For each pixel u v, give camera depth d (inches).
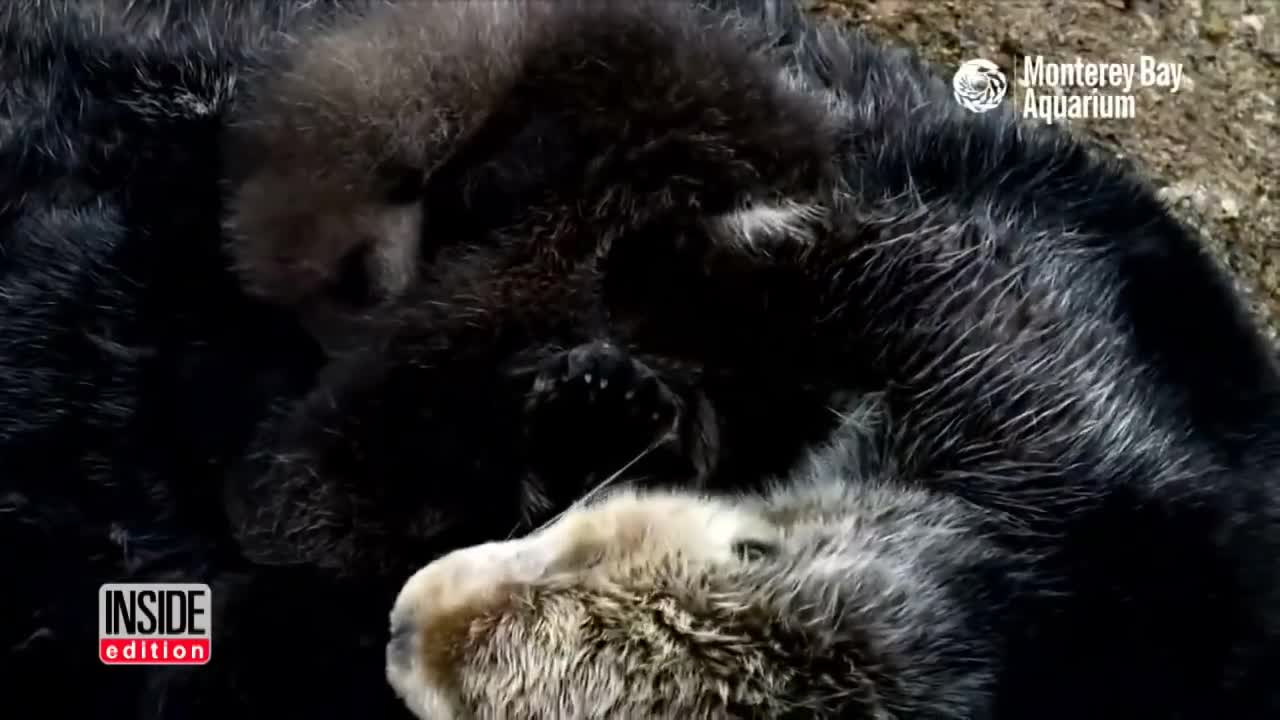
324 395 31.9
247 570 31.7
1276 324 40.9
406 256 33.2
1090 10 44.1
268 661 31.5
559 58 32.8
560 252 32.4
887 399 31.9
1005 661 29.7
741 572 29.1
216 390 32.7
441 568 29.7
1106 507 30.8
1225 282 35.7
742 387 32.2
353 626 31.4
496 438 31.5
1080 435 31.3
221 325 33.1
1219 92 43.3
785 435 32.2
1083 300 32.9
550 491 31.6
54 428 32.4
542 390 31.3
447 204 33.4
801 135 33.2
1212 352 33.8
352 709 31.3
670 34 33.1
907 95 36.5
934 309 32.1
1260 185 42.5
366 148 32.5
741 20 36.5
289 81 33.1
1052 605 30.2
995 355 31.9
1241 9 44.1
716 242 32.4
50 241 33.5
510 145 33.0
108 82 34.9
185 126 34.5
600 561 29.4
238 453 32.3
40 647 31.4
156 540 31.9
